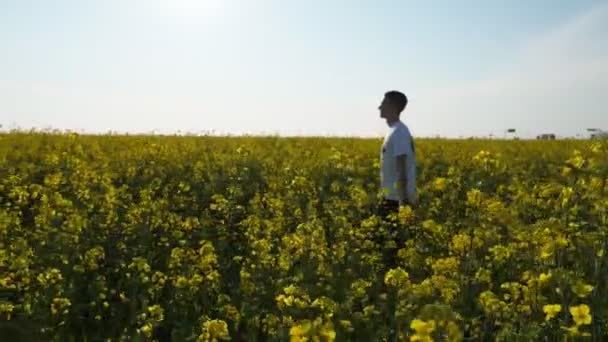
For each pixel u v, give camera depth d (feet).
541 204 30.91
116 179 43.37
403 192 26.94
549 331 16.56
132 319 19.24
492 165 36.50
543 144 68.23
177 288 20.98
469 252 22.40
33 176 41.16
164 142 61.00
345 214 33.58
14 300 20.11
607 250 22.40
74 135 57.77
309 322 12.05
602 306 17.57
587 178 30.55
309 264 23.24
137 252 25.99
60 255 22.67
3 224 24.44
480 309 18.53
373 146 64.03
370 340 17.43
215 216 34.12
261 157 52.11
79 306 19.56
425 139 78.59
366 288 21.25
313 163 48.70
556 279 17.29
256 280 22.29
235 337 18.69
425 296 17.90
